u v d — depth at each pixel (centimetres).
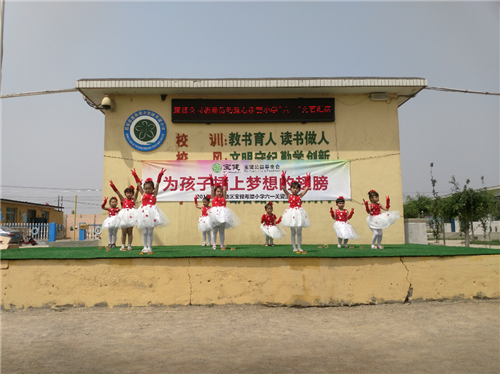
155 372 423
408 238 1187
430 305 694
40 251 811
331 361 454
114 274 682
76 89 1085
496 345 512
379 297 699
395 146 1152
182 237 1112
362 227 1129
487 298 729
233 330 570
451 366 440
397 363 448
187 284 686
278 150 1143
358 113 1157
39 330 571
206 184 1130
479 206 1695
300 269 692
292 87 1094
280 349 495
